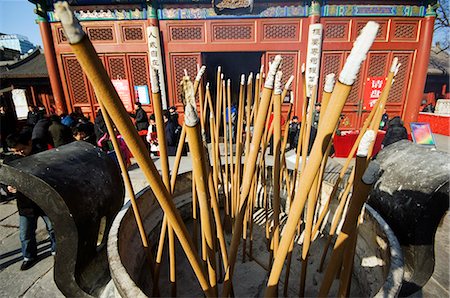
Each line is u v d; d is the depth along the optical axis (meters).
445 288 1.95
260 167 1.71
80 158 1.57
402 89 6.78
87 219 1.35
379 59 6.59
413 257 1.38
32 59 11.49
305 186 0.58
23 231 2.27
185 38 6.50
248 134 1.28
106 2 6.31
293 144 5.89
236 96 9.70
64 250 1.29
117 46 6.63
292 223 0.64
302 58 6.39
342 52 6.40
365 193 0.61
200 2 6.21
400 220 1.37
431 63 13.50
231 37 6.45
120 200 1.76
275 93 0.92
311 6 6.03
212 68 9.33
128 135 0.48
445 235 2.66
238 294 1.26
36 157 1.40
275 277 0.72
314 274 1.37
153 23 6.31
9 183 1.22
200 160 0.59
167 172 0.84
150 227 1.54
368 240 1.28
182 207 1.91
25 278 2.22
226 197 1.75
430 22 6.23
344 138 5.21
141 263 1.38
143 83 6.86
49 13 6.48
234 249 0.85
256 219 2.02
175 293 1.16
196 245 1.27
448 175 1.24
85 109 7.15
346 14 6.17
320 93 6.65
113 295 1.21
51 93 9.77
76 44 0.36
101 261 1.53
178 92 6.84
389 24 6.32
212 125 1.34
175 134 5.22
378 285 1.08
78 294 1.34
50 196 1.22
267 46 6.40
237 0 5.96
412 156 1.51
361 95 6.82
